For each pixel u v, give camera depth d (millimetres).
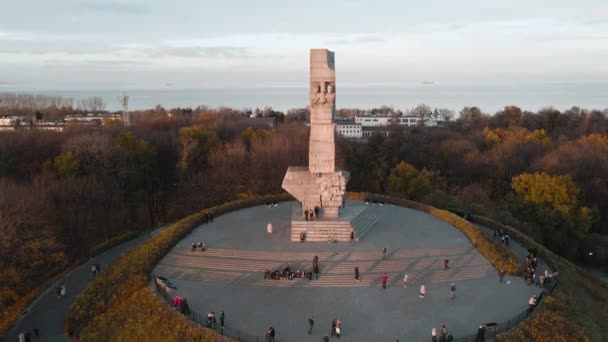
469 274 42906
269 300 37781
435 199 74000
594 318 39875
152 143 93188
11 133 89000
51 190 65562
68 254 63312
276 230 54406
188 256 46219
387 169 105812
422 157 107938
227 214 62469
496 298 38281
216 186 83062
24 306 43156
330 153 53156
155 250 46250
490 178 97500
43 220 56719
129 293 39344
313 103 52469
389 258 45625
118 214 74438
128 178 81500
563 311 36250
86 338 36344
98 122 139625
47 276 52312
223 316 33031
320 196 53594
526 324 33250
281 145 92625
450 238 51531
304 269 43188
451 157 108438
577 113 172375
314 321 34344
